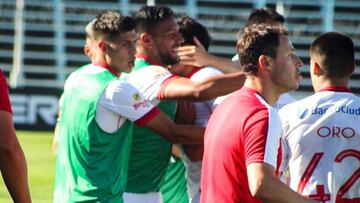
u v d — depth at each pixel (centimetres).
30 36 8081
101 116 1880
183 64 2145
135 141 1989
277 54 1570
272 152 1495
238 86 1938
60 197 1939
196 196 2178
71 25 8150
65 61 8081
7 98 1465
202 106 2148
